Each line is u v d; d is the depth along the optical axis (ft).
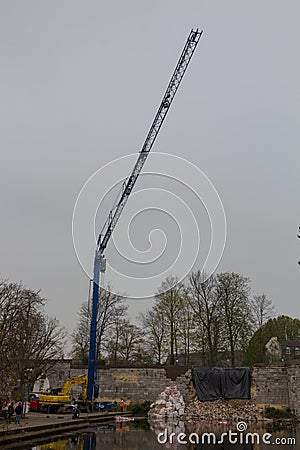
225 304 159.84
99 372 153.89
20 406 96.53
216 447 76.84
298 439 89.04
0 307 118.11
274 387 142.41
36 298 134.82
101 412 138.62
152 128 151.43
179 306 168.14
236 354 169.68
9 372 78.74
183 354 169.48
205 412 139.13
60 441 79.87
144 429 103.60
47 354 149.28
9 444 74.38
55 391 147.95
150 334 172.35
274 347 181.27
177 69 143.13
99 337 168.14
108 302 173.27
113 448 72.64
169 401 141.69
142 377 151.02
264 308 175.01
